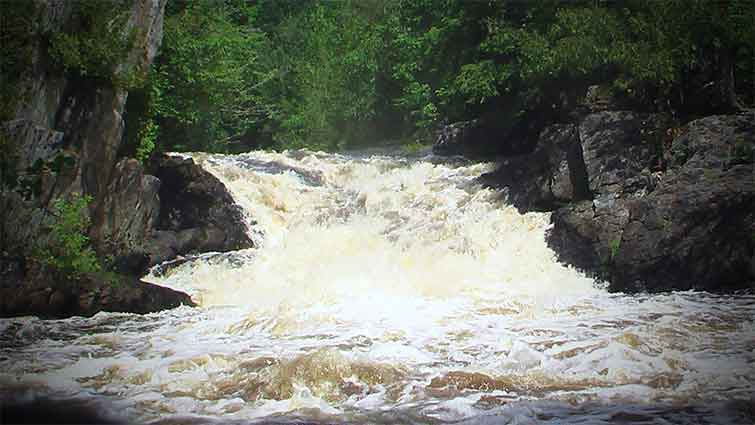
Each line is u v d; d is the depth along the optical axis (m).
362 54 43.62
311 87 45.47
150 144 21.50
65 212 16.91
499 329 14.09
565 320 14.73
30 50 16.94
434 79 37.06
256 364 12.12
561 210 19.84
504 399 10.52
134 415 10.16
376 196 22.77
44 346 13.54
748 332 13.52
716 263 17.14
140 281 17.12
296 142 43.19
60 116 17.83
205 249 20.83
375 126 43.50
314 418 9.96
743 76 23.44
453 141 29.89
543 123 26.25
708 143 18.88
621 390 10.78
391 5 47.44
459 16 31.03
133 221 19.62
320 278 18.62
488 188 22.73
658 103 21.39
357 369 11.52
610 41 22.30
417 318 15.05
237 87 38.62
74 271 16.39
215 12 40.59
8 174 16.00
